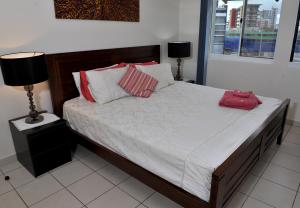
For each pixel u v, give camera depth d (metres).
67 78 2.78
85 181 2.30
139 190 2.18
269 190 2.15
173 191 1.70
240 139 1.83
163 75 3.32
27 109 2.60
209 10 3.88
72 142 2.77
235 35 3.98
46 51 2.59
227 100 2.51
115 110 2.45
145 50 3.66
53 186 2.23
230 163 1.48
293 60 3.43
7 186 2.24
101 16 2.99
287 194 2.10
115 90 2.76
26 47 2.43
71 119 2.60
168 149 1.70
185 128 2.01
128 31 3.40
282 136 3.05
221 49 4.20
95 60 3.01
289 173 2.39
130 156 1.97
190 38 4.22
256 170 2.44
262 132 2.01
